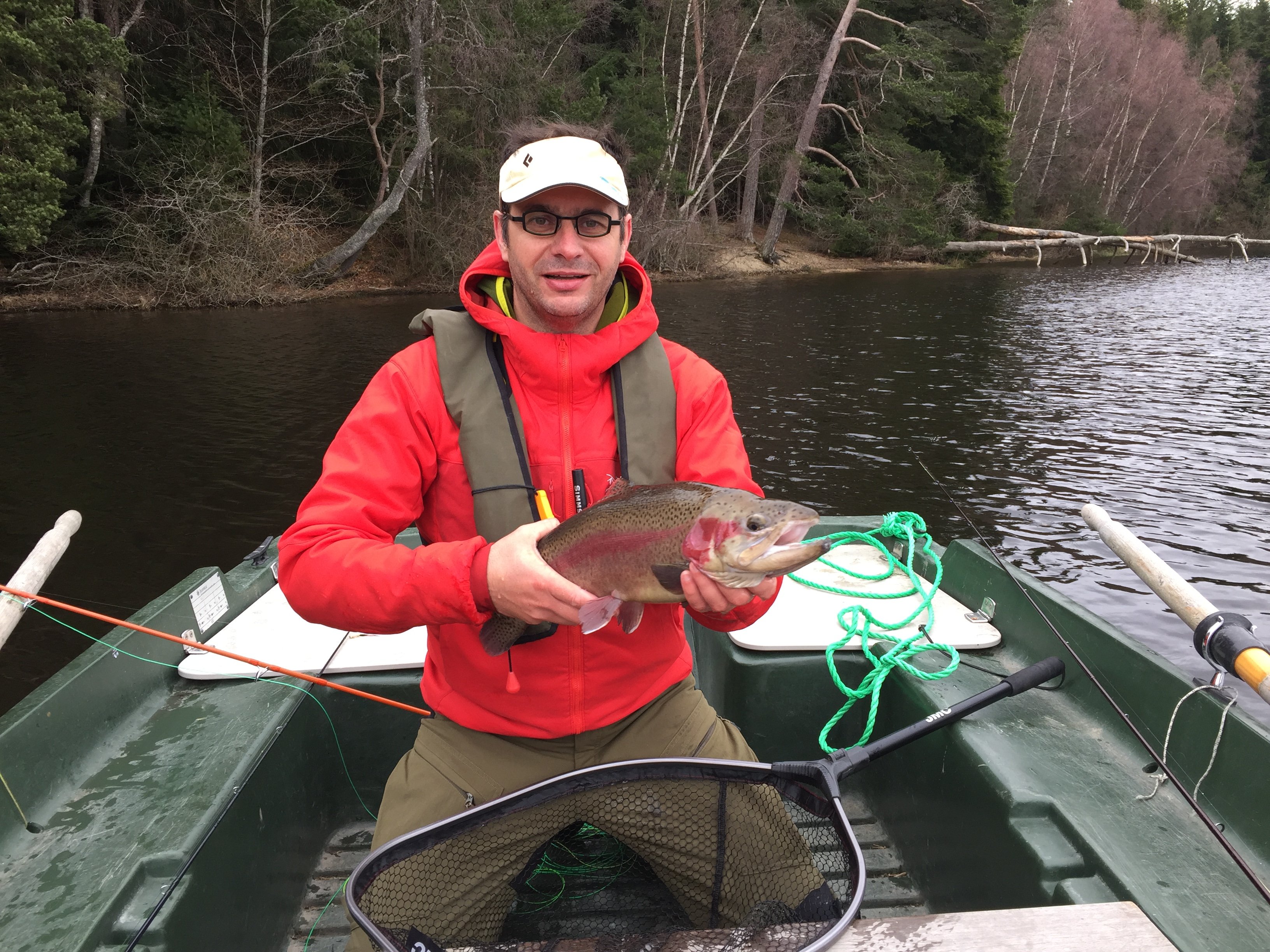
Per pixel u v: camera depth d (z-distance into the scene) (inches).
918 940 60.4
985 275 1459.2
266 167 1135.0
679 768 77.2
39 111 817.5
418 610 69.1
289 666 118.7
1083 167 2138.3
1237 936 70.2
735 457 85.0
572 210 77.7
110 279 945.5
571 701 80.9
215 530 337.7
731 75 1476.4
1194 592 86.8
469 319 83.1
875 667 119.8
